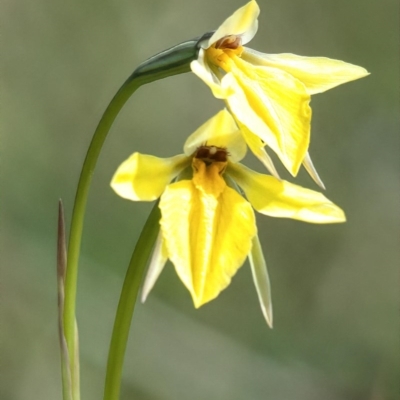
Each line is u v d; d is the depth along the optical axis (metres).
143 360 0.40
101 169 0.43
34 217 0.42
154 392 0.39
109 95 0.44
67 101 0.44
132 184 0.27
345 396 0.43
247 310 0.44
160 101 0.44
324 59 0.27
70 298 0.28
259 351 0.43
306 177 0.44
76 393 0.28
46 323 0.40
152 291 0.41
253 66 0.27
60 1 0.44
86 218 0.42
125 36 0.44
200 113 0.44
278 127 0.26
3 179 0.41
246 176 0.28
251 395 0.41
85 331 0.40
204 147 0.28
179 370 0.40
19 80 0.43
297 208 0.27
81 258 0.41
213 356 0.41
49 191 0.43
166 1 0.44
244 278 0.44
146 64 0.27
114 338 0.28
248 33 0.27
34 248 0.41
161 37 0.44
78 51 0.44
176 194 0.27
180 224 0.27
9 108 0.42
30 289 0.40
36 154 0.43
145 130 0.44
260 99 0.27
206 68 0.27
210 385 0.40
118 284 0.41
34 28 0.43
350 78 0.27
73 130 0.44
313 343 0.44
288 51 0.44
